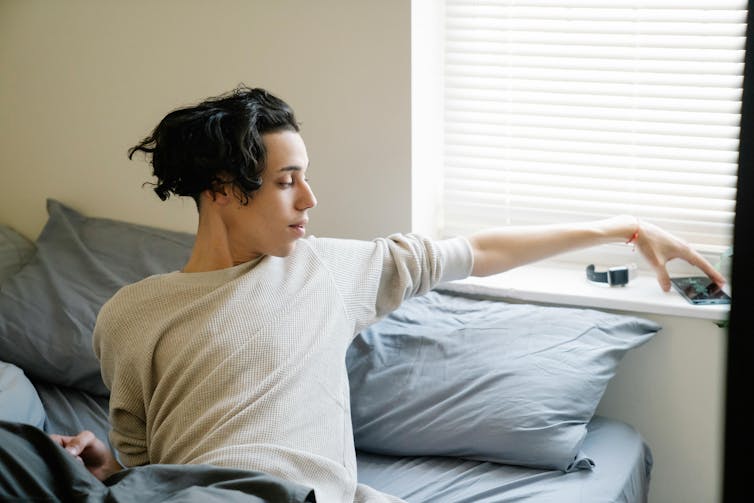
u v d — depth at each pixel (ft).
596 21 6.95
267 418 4.50
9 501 3.75
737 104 6.70
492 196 7.55
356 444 6.24
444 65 7.45
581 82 7.06
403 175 7.16
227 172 4.59
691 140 6.91
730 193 6.90
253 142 4.55
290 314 4.77
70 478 3.92
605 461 5.99
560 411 5.91
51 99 8.35
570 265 7.52
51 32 8.16
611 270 6.93
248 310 4.70
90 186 8.43
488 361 6.19
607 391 6.95
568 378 6.05
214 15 7.51
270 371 4.63
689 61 6.77
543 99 7.18
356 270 5.13
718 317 6.39
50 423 6.79
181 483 4.12
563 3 6.97
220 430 4.45
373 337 6.49
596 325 6.41
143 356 4.73
